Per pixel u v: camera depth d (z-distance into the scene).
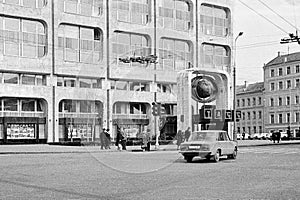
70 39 50.69
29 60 47.72
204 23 61.78
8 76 47.56
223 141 22.94
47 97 48.84
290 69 98.00
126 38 54.31
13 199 10.19
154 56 22.08
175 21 58.69
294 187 12.18
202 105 40.12
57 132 49.41
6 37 46.62
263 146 46.06
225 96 40.56
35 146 42.16
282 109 99.25
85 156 27.39
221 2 63.06
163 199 10.16
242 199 10.16
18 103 47.91
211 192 11.26
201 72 39.34
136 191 11.44
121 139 33.81
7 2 46.38
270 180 13.82
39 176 15.09
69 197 10.47
